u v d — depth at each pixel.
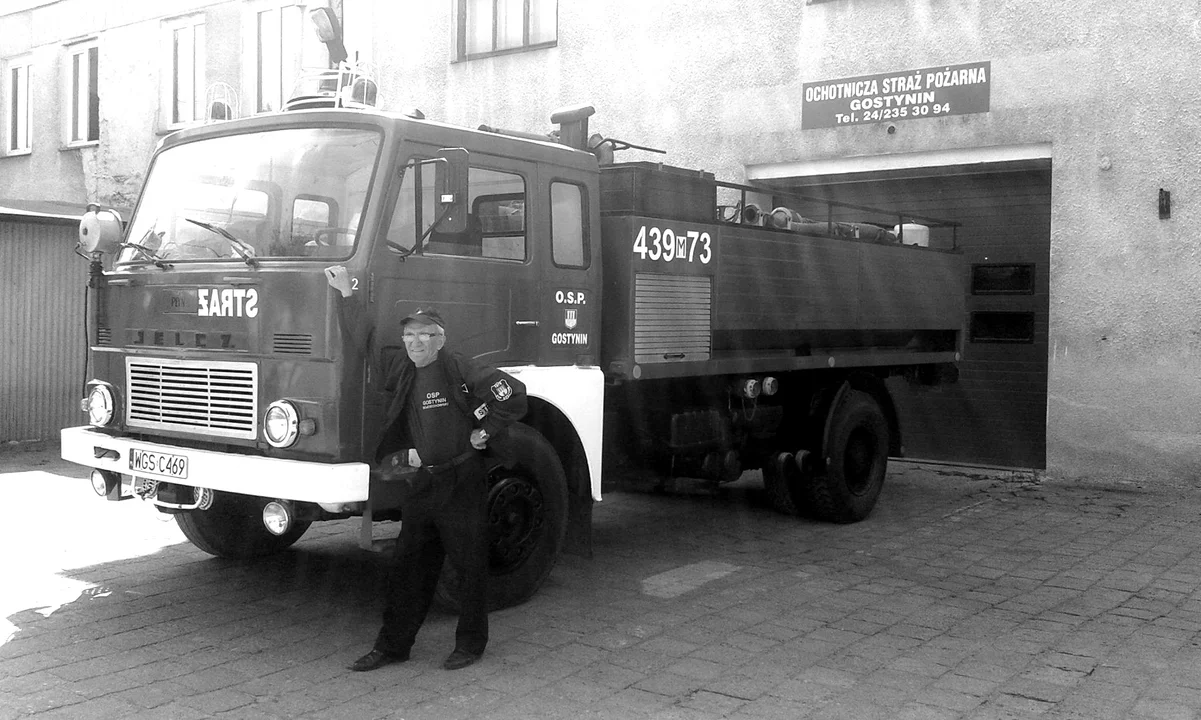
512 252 5.87
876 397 9.13
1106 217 9.64
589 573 6.84
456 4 13.62
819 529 8.27
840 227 8.52
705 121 11.73
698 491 9.88
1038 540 7.85
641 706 4.54
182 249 5.73
